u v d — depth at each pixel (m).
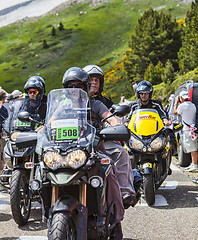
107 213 3.93
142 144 6.91
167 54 68.56
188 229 5.62
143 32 69.69
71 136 3.65
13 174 5.89
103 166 3.89
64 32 175.62
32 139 3.90
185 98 9.86
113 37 160.38
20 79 146.62
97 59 144.88
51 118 3.90
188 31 54.50
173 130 6.96
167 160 7.24
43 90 6.60
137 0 189.62
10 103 6.47
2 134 8.73
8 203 7.38
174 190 8.01
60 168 3.47
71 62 149.00
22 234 5.57
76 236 3.57
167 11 169.75
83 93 4.07
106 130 3.87
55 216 3.43
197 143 9.88
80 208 3.56
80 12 196.00
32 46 172.25
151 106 7.62
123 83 101.62
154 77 59.03
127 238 5.29
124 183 4.69
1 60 164.50
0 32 198.75
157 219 6.14
